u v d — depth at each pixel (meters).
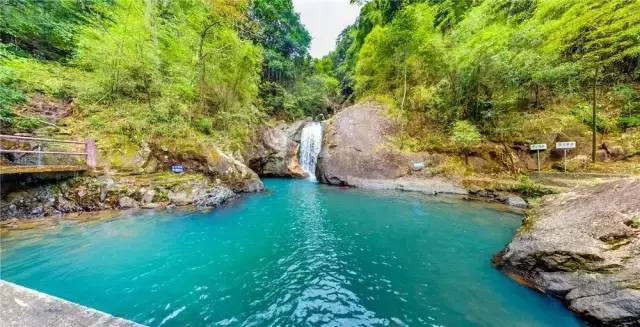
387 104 16.16
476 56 12.29
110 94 9.60
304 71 28.66
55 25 10.91
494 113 12.78
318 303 3.71
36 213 6.43
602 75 11.55
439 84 14.41
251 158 16.30
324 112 28.61
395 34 15.21
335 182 14.48
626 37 9.17
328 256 5.33
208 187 8.99
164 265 4.70
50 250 4.96
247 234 6.46
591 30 9.51
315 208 9.27
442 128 14.30
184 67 11.31
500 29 12.05
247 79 14.60
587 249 3.58
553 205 4.82
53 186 6.83
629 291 2.93
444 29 16.22
